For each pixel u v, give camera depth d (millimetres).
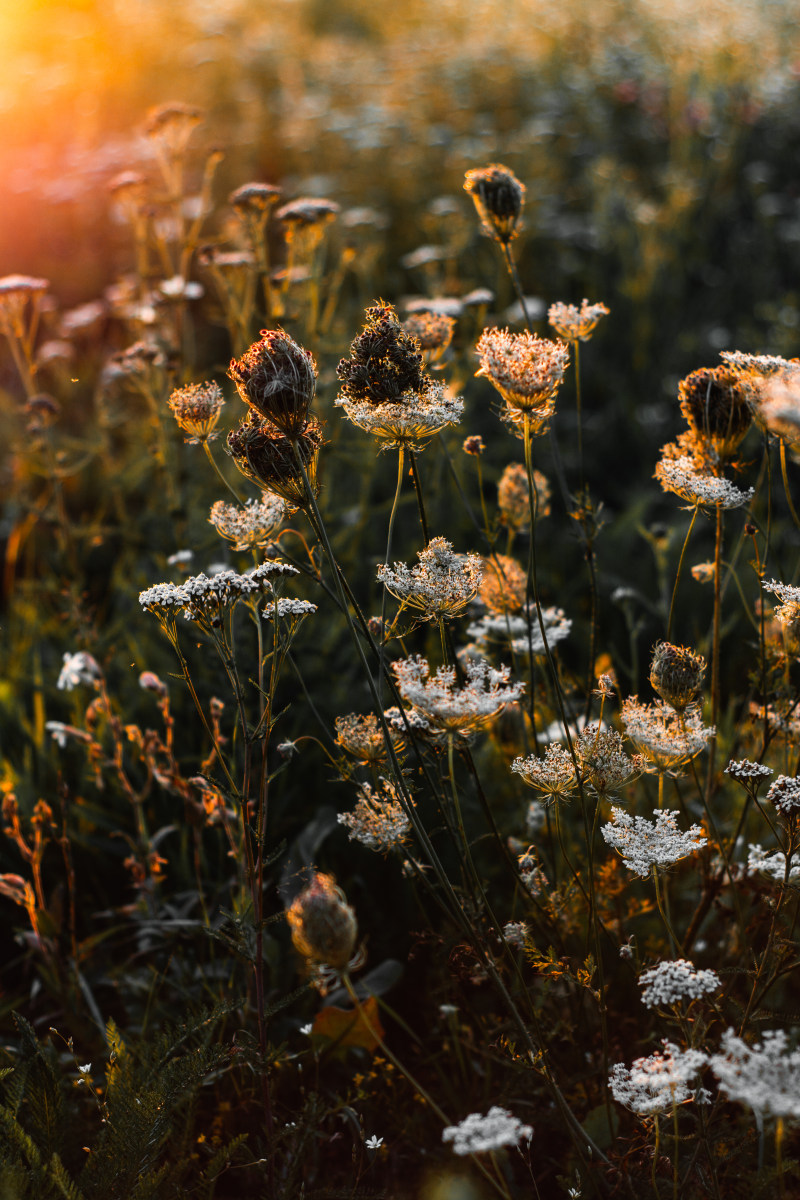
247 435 1537
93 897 2867
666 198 7891
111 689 3352
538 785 1692
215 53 12266
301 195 7508
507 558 2268
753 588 3801
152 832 2902
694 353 6156
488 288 6391
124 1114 1691
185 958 2549
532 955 1760
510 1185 1925
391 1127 2162
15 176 8672
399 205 7785
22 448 4176
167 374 3510
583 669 3668
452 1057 2264
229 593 1684
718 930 2355
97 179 8172
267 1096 1772
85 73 12109
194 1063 1757
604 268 6934
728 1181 1828
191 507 3770
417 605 1672
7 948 2816
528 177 7980
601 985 1712
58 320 6484
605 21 13000
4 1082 1868
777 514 4445
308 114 9523
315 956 1331
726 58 10570
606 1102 1790
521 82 10711
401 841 1732
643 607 3906
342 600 1591
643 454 5340
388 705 2807
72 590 3188
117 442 5277
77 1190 1551
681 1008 1794
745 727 2471
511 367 1592
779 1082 1263
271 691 1734
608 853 2320
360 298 5613
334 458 3650
